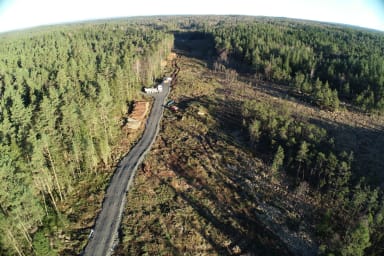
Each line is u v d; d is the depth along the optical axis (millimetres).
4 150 49469
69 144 62812
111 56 118562
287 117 86812
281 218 59250
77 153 62844
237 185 67312
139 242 51562
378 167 72688
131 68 111312
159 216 57312
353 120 99000
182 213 58438
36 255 44938
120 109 92750
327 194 63688
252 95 117750
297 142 73938
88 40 163375
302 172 69625
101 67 101500
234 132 89312
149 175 68188
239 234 55281
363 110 105750
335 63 128125
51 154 57688
